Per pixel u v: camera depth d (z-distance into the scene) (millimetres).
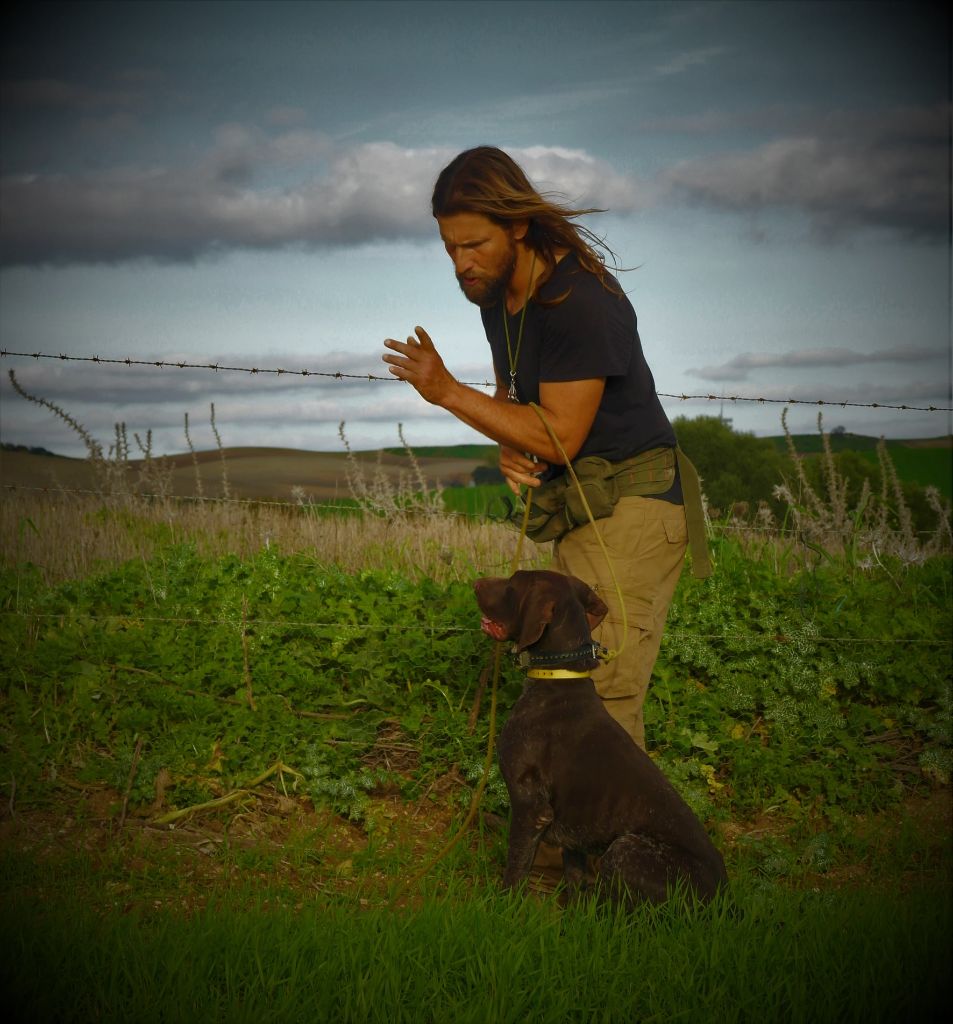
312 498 7500
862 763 4953
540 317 3648
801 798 4895
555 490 3869
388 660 4965
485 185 3502
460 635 5047
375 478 7582
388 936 3000
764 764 4844
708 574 3920
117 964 2781
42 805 4070
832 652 5406
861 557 6742
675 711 5020
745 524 7094
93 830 3967
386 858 4035
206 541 6859
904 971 3010
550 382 3617
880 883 4211
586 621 3678
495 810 4535
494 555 6824
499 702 4891
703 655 5211
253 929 2996
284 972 2850
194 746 4387
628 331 3658
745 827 4730
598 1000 2803
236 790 4344
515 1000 2762
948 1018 2766
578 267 3607
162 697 4473
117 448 7156
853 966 3018
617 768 3488
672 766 4805
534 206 3502
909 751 5258
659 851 3348
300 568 5934
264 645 4879
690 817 3484
